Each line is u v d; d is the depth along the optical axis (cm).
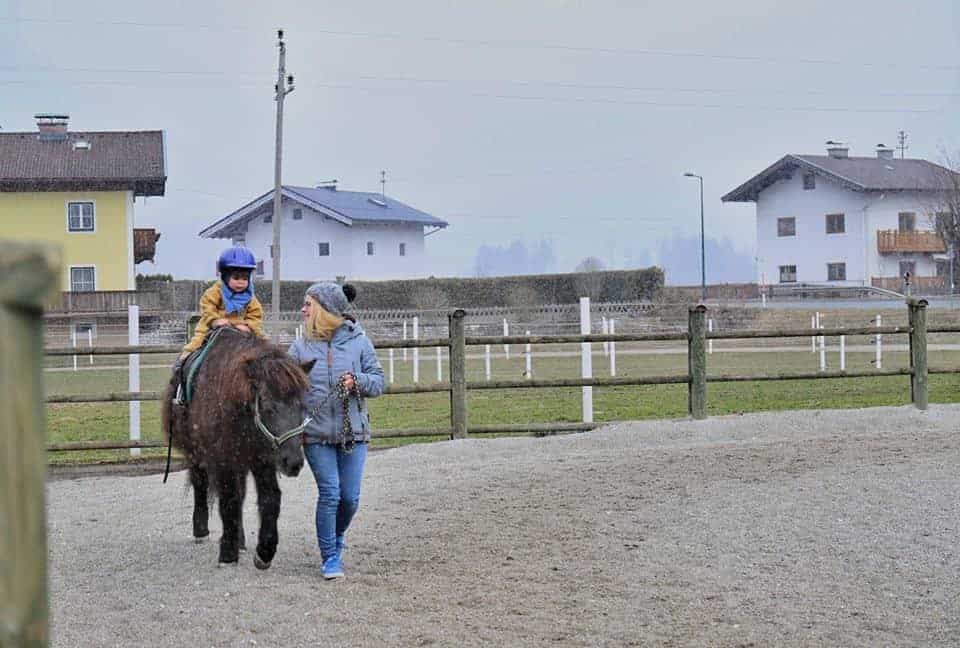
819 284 5706
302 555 756
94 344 3506
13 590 103
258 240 6256
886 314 3791
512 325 3481
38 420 105
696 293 5466
